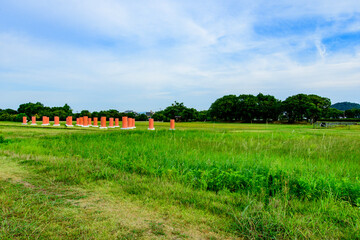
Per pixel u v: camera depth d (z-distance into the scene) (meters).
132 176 4.64
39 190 3.71
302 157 6.66
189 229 2.54
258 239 2.37
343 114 91.12
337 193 3.46
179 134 13.12
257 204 3.14
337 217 2.82
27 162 5.74
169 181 4.32
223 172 4.27
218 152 7.16
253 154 6.74
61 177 4.45
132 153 6.77
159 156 6.17
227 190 3.81
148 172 4.92
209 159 5.36
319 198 3.46
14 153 6.96
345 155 7.00
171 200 3.34
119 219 2.72
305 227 2.56
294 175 4.27
